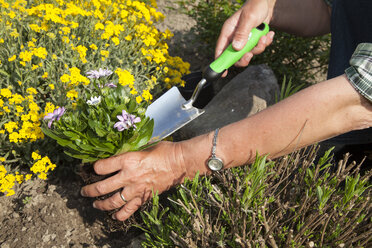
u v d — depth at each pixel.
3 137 0.68
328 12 0.73
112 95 0.57
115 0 0.95
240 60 0.64
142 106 0.58
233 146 0.48
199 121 0.88
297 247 0.47
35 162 0.70
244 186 0.52
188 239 0.48
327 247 0.48
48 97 0.78
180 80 0.87
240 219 0.51
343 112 0.44
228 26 0.65
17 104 0.73
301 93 0.45
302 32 0.75
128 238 0.64
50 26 0.83
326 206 0.49
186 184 0.53
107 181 0.52
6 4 0.80
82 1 0.89
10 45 0.80
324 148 0.80
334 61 0.68
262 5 0.62
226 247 0.52
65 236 0.63
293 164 0.58
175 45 1.20
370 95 0.42
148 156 0.52
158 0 1.42
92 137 0.54
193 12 1.19
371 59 0.42
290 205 0.54
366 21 0.62
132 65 0.89
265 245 0.48
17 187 0.69
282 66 1.10
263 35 0.62
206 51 1.16
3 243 0.62
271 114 0.46
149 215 0.51
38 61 0.77
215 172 0.54
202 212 0.51
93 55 0.81
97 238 0.64
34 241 0.62
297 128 0.45
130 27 0.91
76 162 0.72
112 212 0.59
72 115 0.55
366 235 0.46
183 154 0.51
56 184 0.71
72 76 0.68
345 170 0.52
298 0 0.70
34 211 0.66
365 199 0.48
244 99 0.90
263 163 0.46
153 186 0.53
